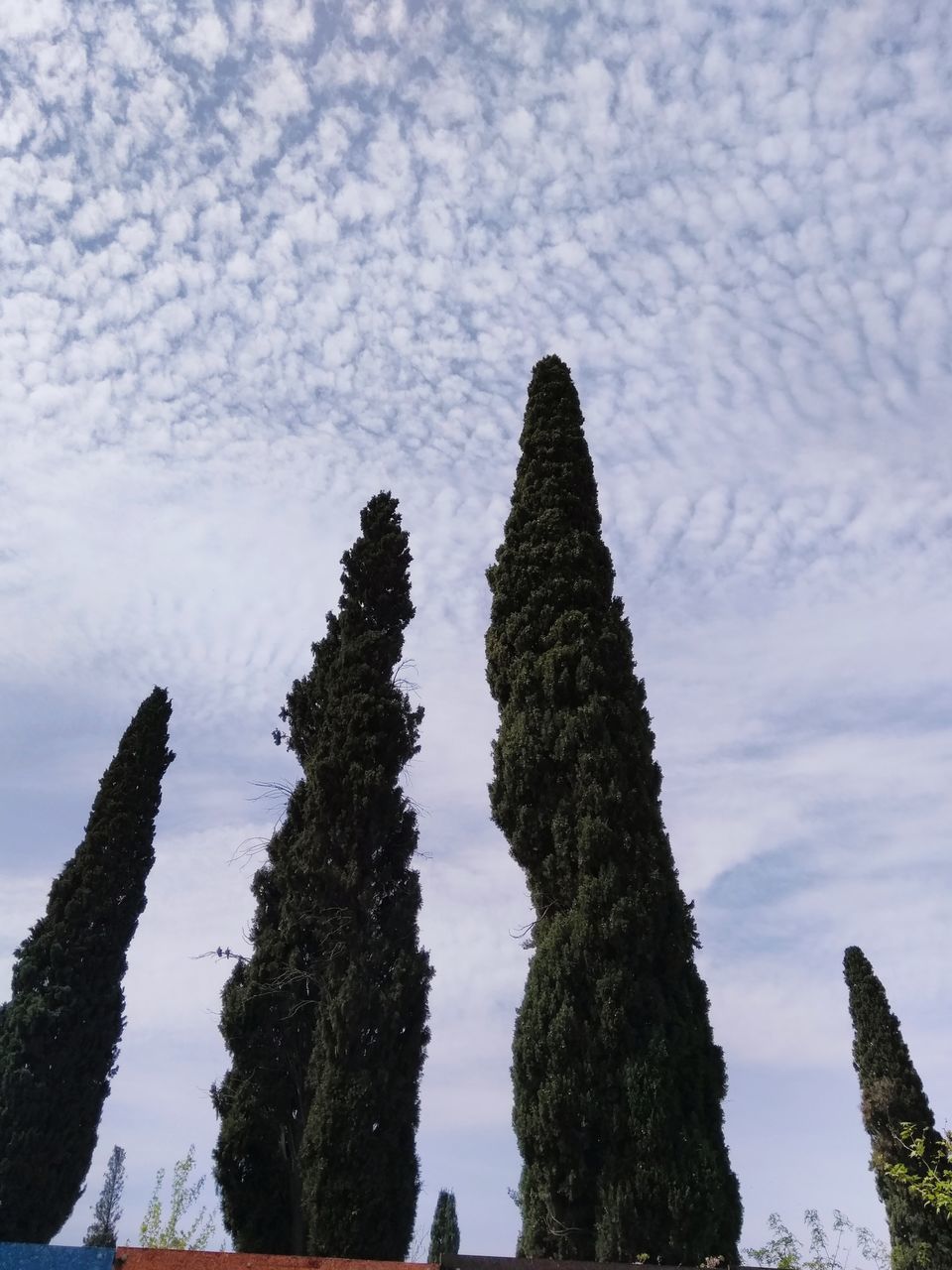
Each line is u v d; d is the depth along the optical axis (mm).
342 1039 16141
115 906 24734
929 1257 23375
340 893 17859
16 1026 22453
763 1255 19219
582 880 13086
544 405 18984
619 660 15375
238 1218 16422
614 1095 11617
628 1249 10742
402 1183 15602
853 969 28484
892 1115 25656
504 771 14633
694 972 12828
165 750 27656
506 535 17391
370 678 19969
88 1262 6609
